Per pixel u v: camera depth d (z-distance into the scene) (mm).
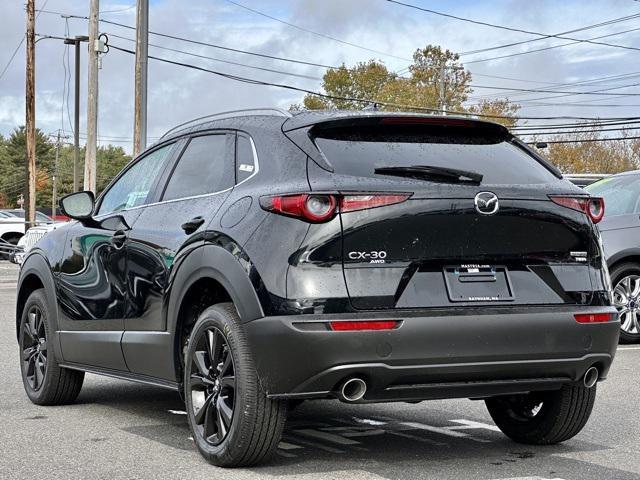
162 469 5172
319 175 4957
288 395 4812
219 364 5211
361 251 4832
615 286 11070
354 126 5242
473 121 5402
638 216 11008
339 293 4754
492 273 5059
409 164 5113
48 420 6703
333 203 4820
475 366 4914
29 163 36906
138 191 6621
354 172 4977
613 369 9102
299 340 4699
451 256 4969
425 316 4816
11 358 9812
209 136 6051
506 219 5098
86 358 6820
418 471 5156
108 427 6426
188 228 5609
